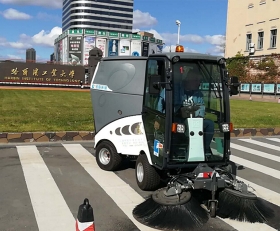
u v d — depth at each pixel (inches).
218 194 205.3
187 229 178.1
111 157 274.4
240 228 182.9
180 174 209.8
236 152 382.0
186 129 210.8
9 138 382.3
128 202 215.0
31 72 1761.8
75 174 271.0
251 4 1775.3
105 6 5007.4
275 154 375.6
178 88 210.5
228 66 1897.1
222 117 222.2
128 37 3973.9
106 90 275.0
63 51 4168.3
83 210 129.0
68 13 5275.6
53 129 425.7
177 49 229.3
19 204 205.6
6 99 868.6
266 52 1674.5
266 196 236.1
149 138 231.8
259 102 1120.8
